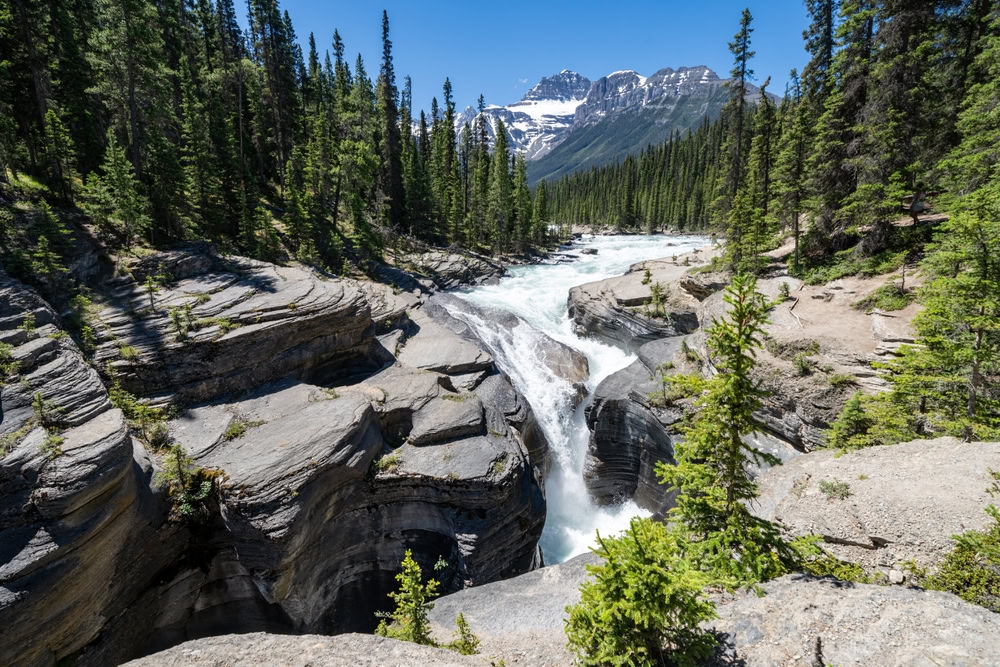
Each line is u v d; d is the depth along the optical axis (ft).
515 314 146.92
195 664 29.43
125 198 89.04
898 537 38.14
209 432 61.62
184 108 124.88
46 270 70.03
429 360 93.40
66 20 106.93
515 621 41.73
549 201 584.81
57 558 42.45
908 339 61.62
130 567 49.90
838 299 82.23
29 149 97.91
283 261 123.75
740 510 32.63
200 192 115.14
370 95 245.65
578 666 28.63
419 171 213.87
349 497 62.08
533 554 70.44
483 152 298.15
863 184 84.64
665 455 80.69
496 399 87.61
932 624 24.90
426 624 41.86
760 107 133.18
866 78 92.68
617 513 91.30
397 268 162.91
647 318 116.26
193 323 70.85
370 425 67.56
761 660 25.59
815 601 28.58
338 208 182.50
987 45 76.07
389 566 66.08
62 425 48.88
